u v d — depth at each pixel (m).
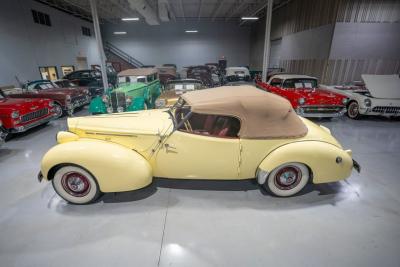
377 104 6.07
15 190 2.99
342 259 1.95
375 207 2.62
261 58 19.66
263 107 2.44
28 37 12.11
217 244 2.11
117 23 21.48
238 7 15.61
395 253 2.00
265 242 2.13
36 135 5.37
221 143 2.47
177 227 2.32
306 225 2.34
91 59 20.03
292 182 2.72
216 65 18.94
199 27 22.16
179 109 2.84
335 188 2.99
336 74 10.20
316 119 6.70
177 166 2.63
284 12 15.06
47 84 8.38
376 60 9.88
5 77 10.48
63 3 15.08
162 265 1.90
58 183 2.54
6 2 10.66
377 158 3.94
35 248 2.07
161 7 14.29
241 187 3.02
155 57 22.91
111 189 2.48
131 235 2.21
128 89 6.20
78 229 2.29
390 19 9.33
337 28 9.61
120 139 2.62
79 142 2.49
